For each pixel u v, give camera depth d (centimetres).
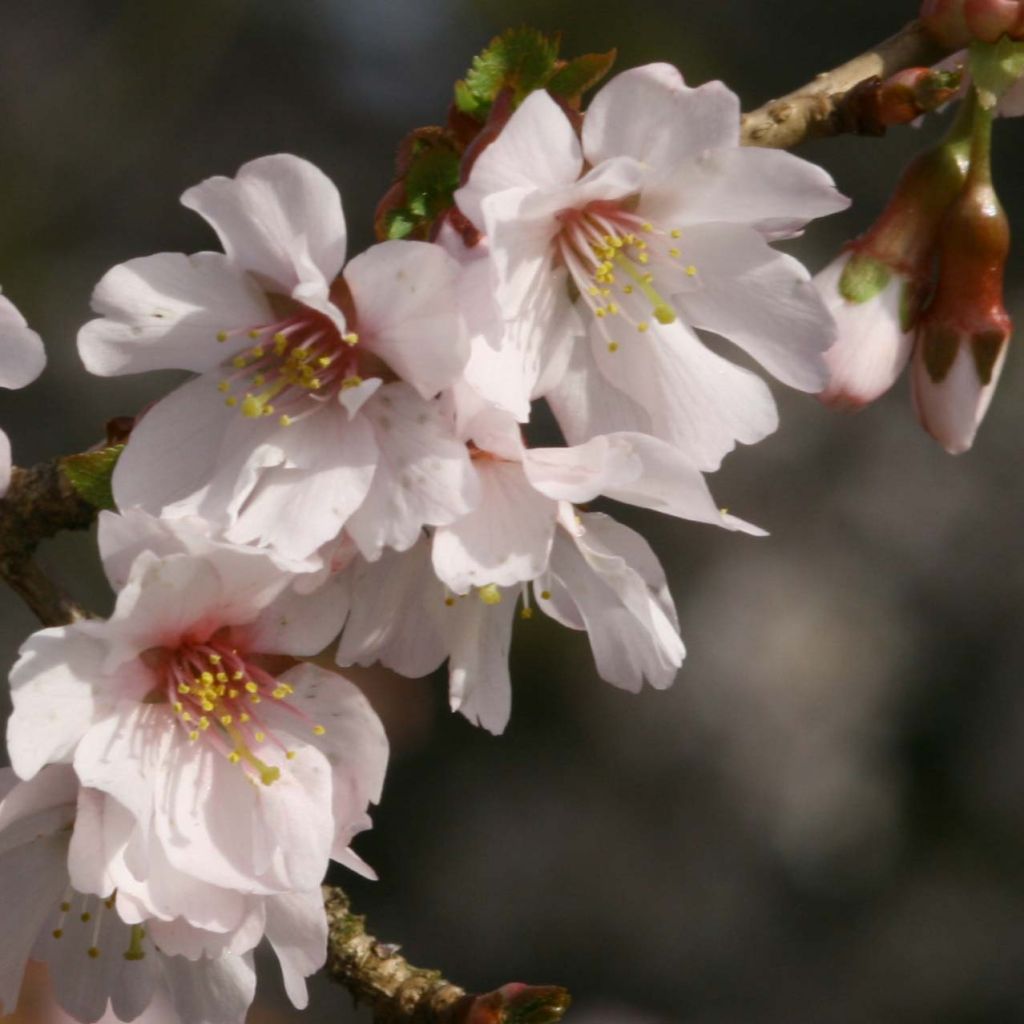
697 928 124
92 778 55
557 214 56
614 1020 120
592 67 56
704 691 125
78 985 58
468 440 56
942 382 59
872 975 125
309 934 56
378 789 56
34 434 119
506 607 58
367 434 55
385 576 57
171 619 56
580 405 57
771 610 126
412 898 123
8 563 57
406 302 55
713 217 56
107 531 55
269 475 56
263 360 56
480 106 56
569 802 125
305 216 55
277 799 56
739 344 57
